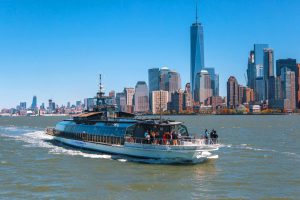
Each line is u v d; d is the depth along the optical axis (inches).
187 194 1760.6
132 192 1798.7
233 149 3334.2
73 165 2474.2
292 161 2640.3
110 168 2347.4
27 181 2020.2
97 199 1692.9
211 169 2317.9
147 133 2593.5
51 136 4478.3
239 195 1738.4
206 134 2716.5
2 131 6382.9
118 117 3339.1
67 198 1705.2
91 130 3161.9
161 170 2276.1
